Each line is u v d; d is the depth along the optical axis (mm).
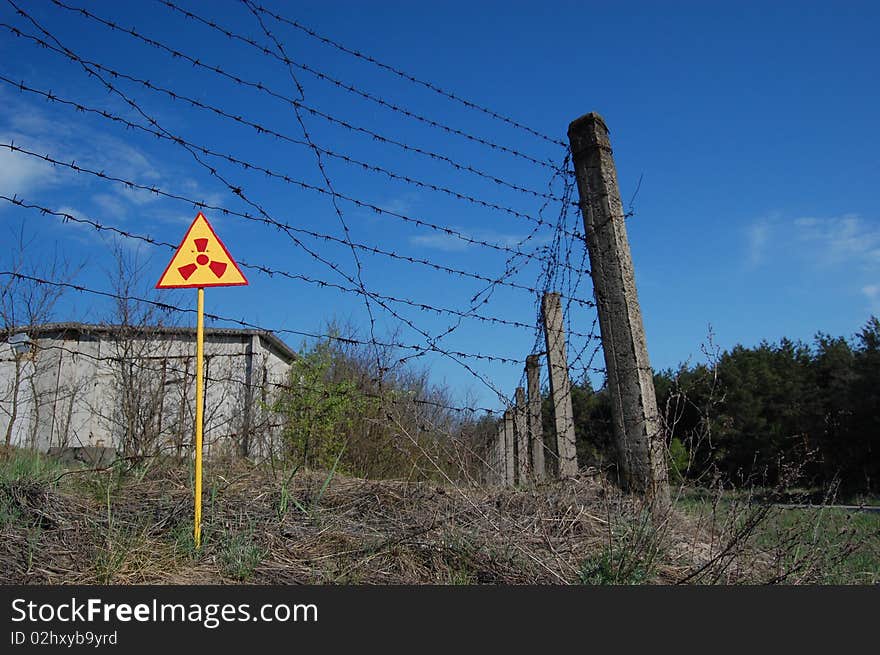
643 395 5496
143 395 7523
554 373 5883
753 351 30062
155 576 3713
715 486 4863
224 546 4094
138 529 4152
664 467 5191
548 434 6348
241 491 4902
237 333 12391
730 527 4457
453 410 5762
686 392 5066
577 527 4750
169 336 8672
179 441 6094
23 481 4336
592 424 6059
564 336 5965
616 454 5531
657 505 4926
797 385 24969
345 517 4715
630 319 5660
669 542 4547
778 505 4734
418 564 4199
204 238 4418
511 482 5895
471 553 4250
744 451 19203
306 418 7645
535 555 4281
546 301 5996
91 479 4938
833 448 19719
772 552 4594
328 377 8992
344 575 3953
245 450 6605
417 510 4805
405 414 6129
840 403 21719
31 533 3871
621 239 5871
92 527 4078
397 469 7348
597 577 4051
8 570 3574
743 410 23062
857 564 4859
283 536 4363
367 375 7891
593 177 6035
